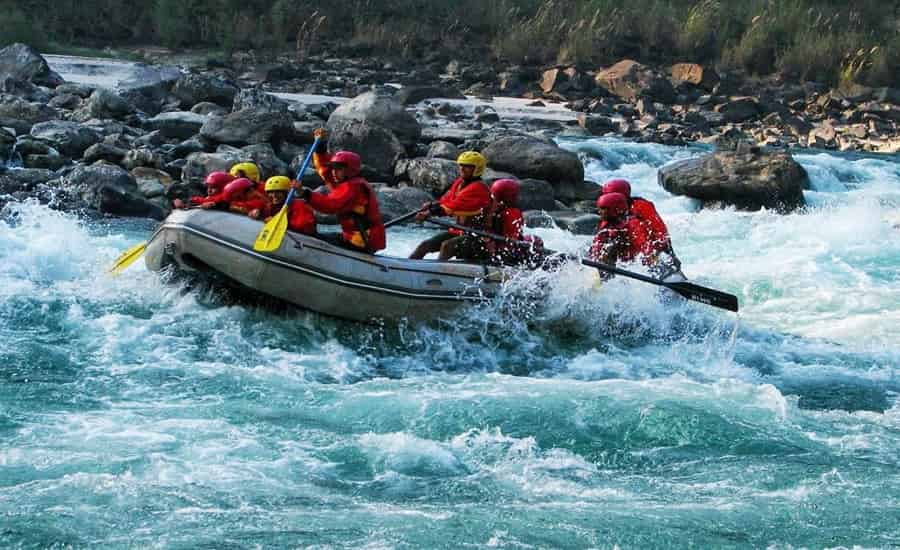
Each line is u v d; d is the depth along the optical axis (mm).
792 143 31031
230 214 10938
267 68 35000
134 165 18688
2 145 18547
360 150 19984
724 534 7152
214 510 7152
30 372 9586
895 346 12078
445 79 36062
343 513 7234
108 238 14633
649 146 26531
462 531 7047
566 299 11586
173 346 10477
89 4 37844
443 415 9039
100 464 7719
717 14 40500
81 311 11242
